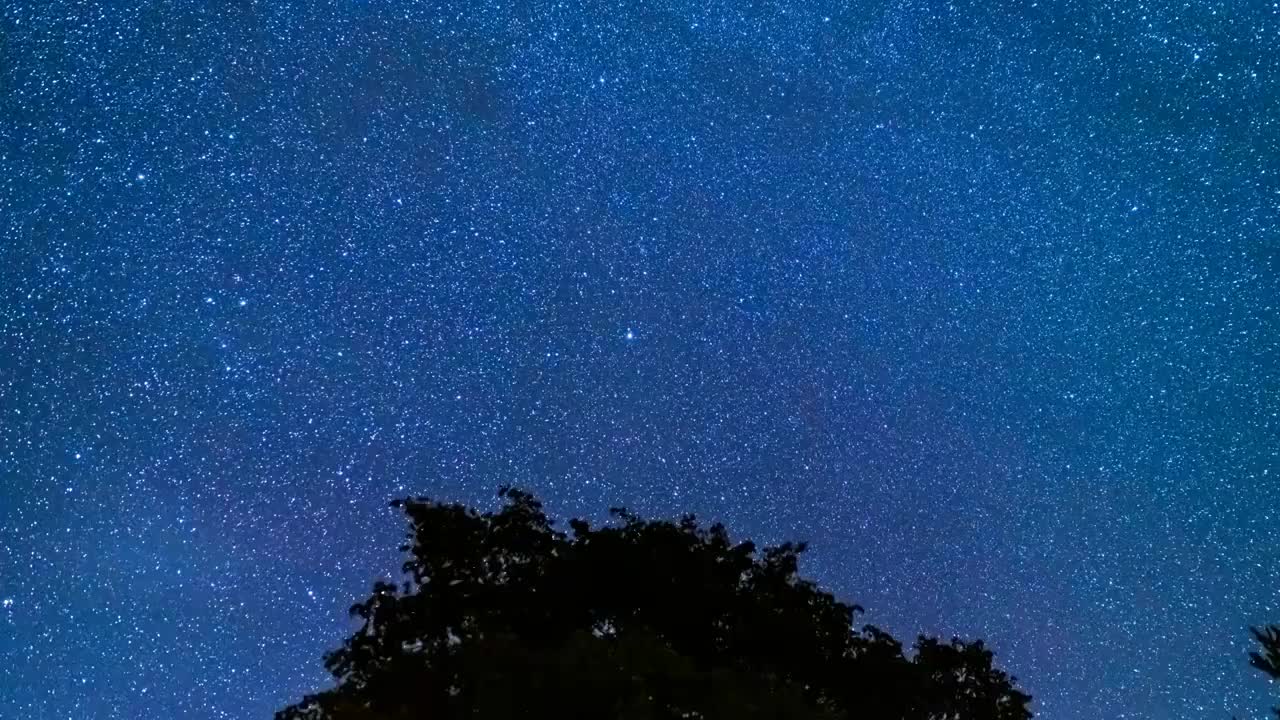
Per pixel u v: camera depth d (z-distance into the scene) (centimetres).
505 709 621
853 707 861
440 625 853
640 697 607
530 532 902
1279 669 557
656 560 872
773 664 845
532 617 853
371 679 740
